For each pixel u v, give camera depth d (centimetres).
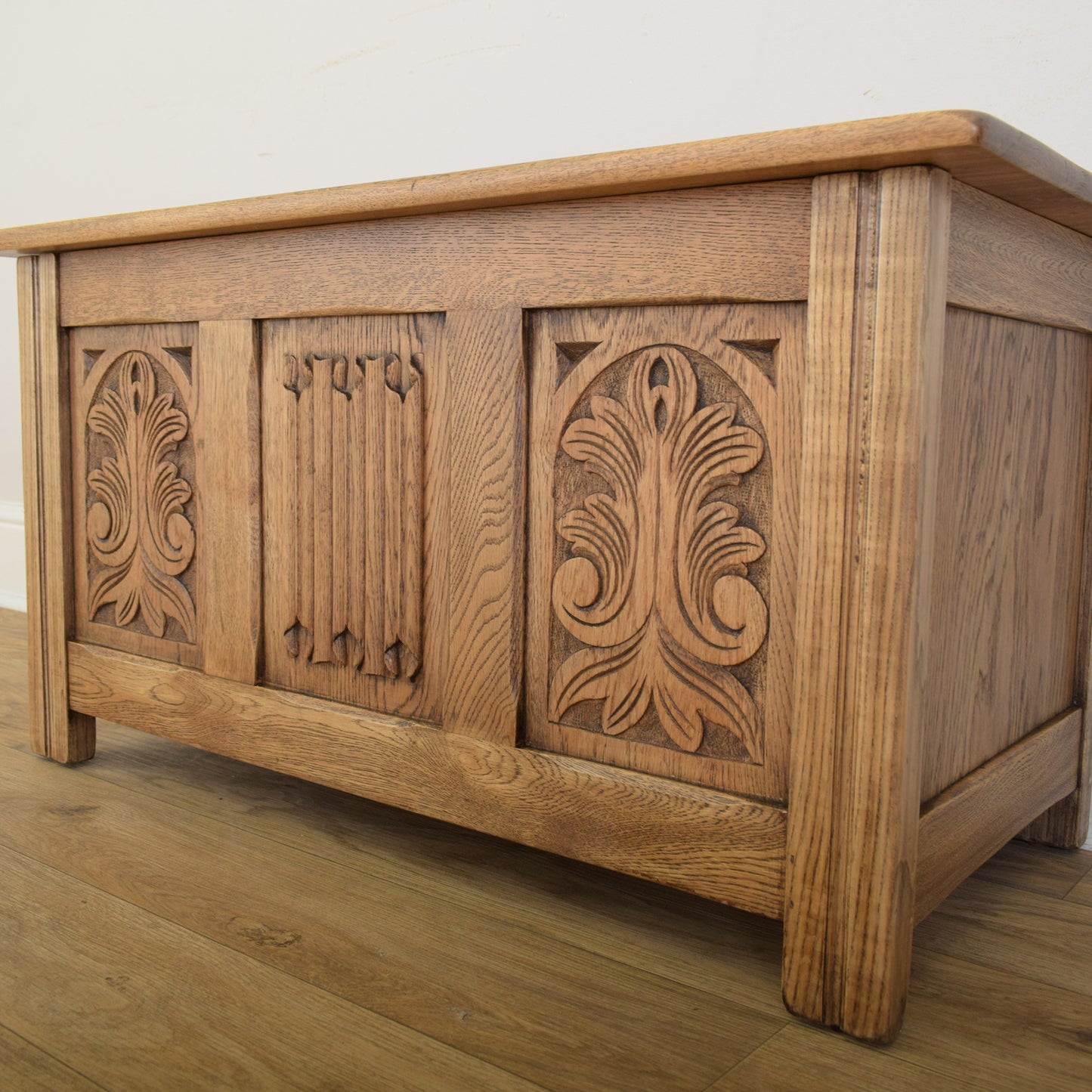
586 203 98
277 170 215
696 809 97
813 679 88
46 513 152
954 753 103
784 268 88
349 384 119
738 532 94
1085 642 132
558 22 172
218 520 132
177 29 225
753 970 101
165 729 141
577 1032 89
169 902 112
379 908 112
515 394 105
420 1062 84
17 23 256
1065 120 128
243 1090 80
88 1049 85
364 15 197
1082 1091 83
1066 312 115
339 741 123
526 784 108
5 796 142
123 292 139
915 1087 83
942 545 96
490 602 109
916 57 139
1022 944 108
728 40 155
